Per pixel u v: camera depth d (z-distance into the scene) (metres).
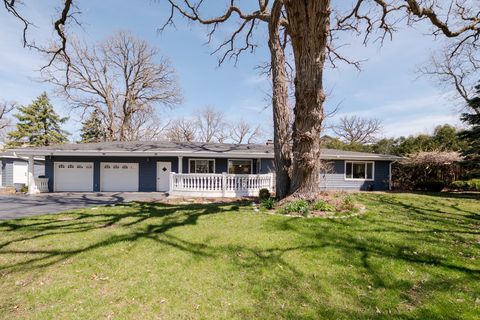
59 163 16.34
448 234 5.92
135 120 34.44
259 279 3.79
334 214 7.53
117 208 9.41
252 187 14.21
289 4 7.74
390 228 6.29
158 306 3.12
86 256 4.64
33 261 4.43
